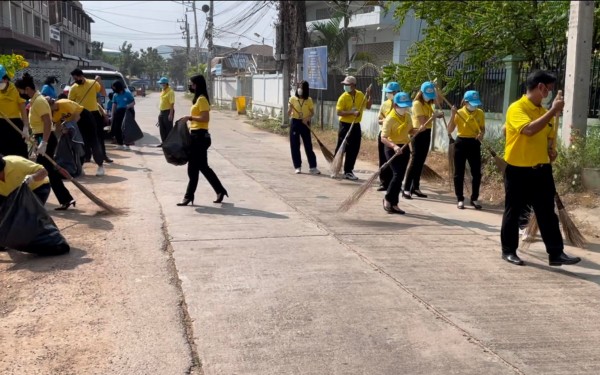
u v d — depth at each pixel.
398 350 3.91
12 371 3.54
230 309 4.51
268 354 3.82
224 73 49.09
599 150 8.74
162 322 4.25
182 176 10.39
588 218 7.64
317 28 25.69
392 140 8.09
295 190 9.41
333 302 4.70
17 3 33.88
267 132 20.36
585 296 4.97
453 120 8.34
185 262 5.57
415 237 6.72
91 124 10.02
